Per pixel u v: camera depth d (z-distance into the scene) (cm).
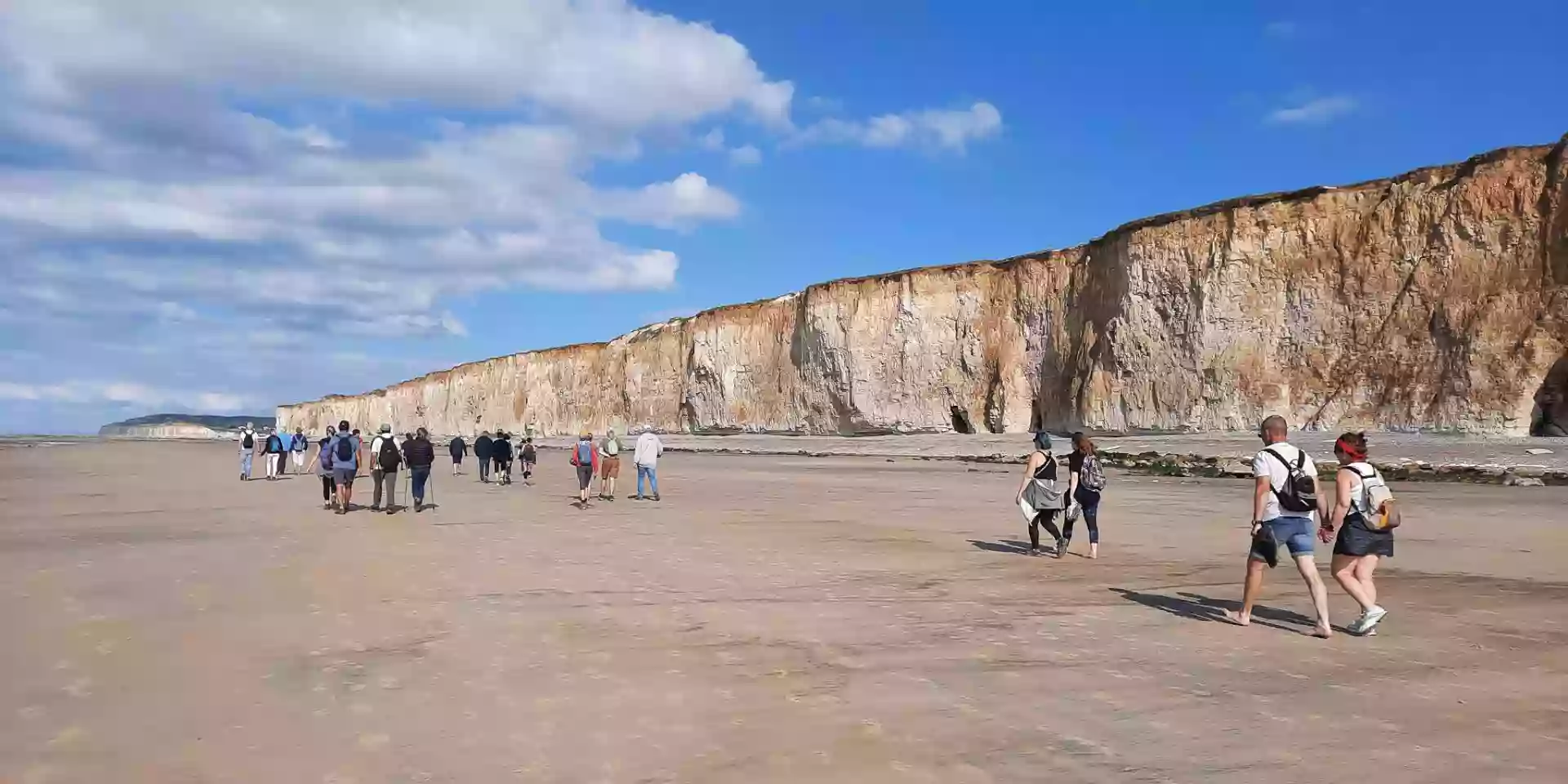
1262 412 4069
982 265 6012
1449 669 644
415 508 1922
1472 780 436
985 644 723
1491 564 1122
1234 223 4362
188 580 1030
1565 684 605
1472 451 2912
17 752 485
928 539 1403
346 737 510
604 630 777
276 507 2011
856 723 530
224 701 577
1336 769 452
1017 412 5494
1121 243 4878
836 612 848
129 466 4366
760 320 7325
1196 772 450
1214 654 689
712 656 689
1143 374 4569
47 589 973
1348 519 750
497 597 924
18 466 4309
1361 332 3906
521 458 2947
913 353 6072
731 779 444
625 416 8700
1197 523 1617
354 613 845
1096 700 573
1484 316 3491
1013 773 449
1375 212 3997
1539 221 3494
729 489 2528
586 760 471
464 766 464
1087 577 1052
